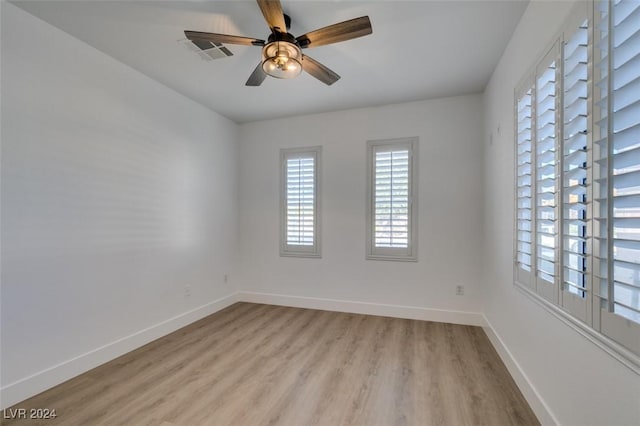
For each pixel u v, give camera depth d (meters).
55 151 2.10
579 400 1.31
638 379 0.95
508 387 2.04
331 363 2.38
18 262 1.90
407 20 2.01
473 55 2.45
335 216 3.76
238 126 4.23
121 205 2.57
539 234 1.73
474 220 3.25
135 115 2.70
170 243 3.09
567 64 1.39
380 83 2.97
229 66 2.63
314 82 2.96
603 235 1.11
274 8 1.61
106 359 2.41
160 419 1.72
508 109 2.29
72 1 1.83
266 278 4.09
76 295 2.22
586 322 1.24
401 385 2.07
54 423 1.69
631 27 0.99
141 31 2.14
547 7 1.60
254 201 4.16
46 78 2.05
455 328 3.14
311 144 3.88
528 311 1.90
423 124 3.42
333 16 1.97
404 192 3.47
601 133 1.11
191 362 2.41
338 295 3.75
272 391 2.00
